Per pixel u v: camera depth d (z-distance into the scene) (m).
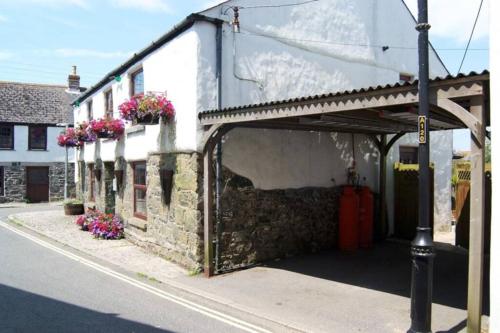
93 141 14.80
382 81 11.44
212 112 7.50
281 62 9.16
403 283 7.24
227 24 8.30
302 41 9.56
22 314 5.71
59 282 7.38
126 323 5.44
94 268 8.47
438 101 4.75
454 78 4.57
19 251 10.20
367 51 11.03
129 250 10.20
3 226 14.80
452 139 12.93
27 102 26.94
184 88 8.36
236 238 8.26
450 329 5.17
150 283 7.41
